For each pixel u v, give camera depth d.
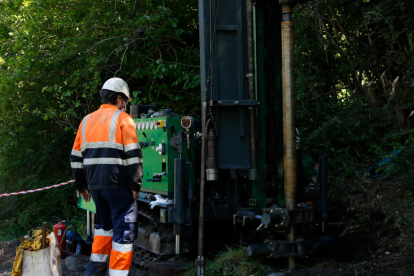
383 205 5.19
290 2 3.79
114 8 8.61
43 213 9.52
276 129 4.13
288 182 3.81
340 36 8.05
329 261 4.16
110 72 9.07
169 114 4.69
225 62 3.97
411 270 3.48
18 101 9.36
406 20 6.82
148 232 4.55
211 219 4.26
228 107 3.96
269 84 4.13
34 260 3.44
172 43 8.76
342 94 7.84
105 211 3.32
